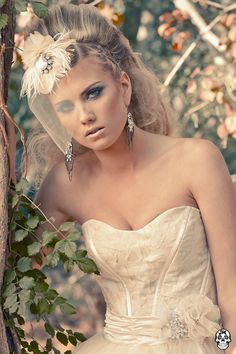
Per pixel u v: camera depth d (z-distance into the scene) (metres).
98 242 3.16
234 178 7.16
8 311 2.98
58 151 3.39
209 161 3.09
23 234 3.01
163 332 3.04
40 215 3.23
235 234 3.07
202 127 7.78
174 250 3.05
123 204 3.14
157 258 3.06
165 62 7.75
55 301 3.00
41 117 3.12
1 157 2.96
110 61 3.01
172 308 3.06
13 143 3.06
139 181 3.12
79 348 3.25
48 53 2.96
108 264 3.15
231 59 7.06
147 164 3.13
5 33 3.05
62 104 2.98
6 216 2.94
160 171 3.12
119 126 3.00
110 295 3.20
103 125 2.97
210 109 7.73
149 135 3.18
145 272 3.08
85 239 3.21
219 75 7.08
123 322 3.14
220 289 3.07
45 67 2.96
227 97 7.14
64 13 3.09
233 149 7.87
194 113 7.38
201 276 3.10
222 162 3.12
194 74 7.12
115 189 3.16
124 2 8.00
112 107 2.98
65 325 7.75
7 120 3.04
